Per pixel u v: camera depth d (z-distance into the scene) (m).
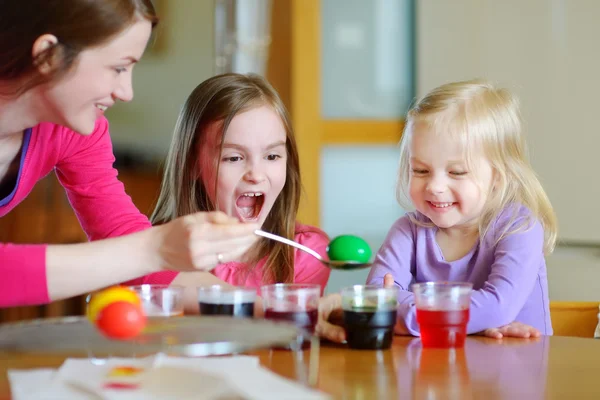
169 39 5.62
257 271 2.10
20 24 1.34
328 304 1.55
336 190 3.84
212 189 2.05
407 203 2.11
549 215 2.00
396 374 1.21
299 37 3.74
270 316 1.39
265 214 2.04
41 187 4.47
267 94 2.06
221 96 2.02
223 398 0.99
